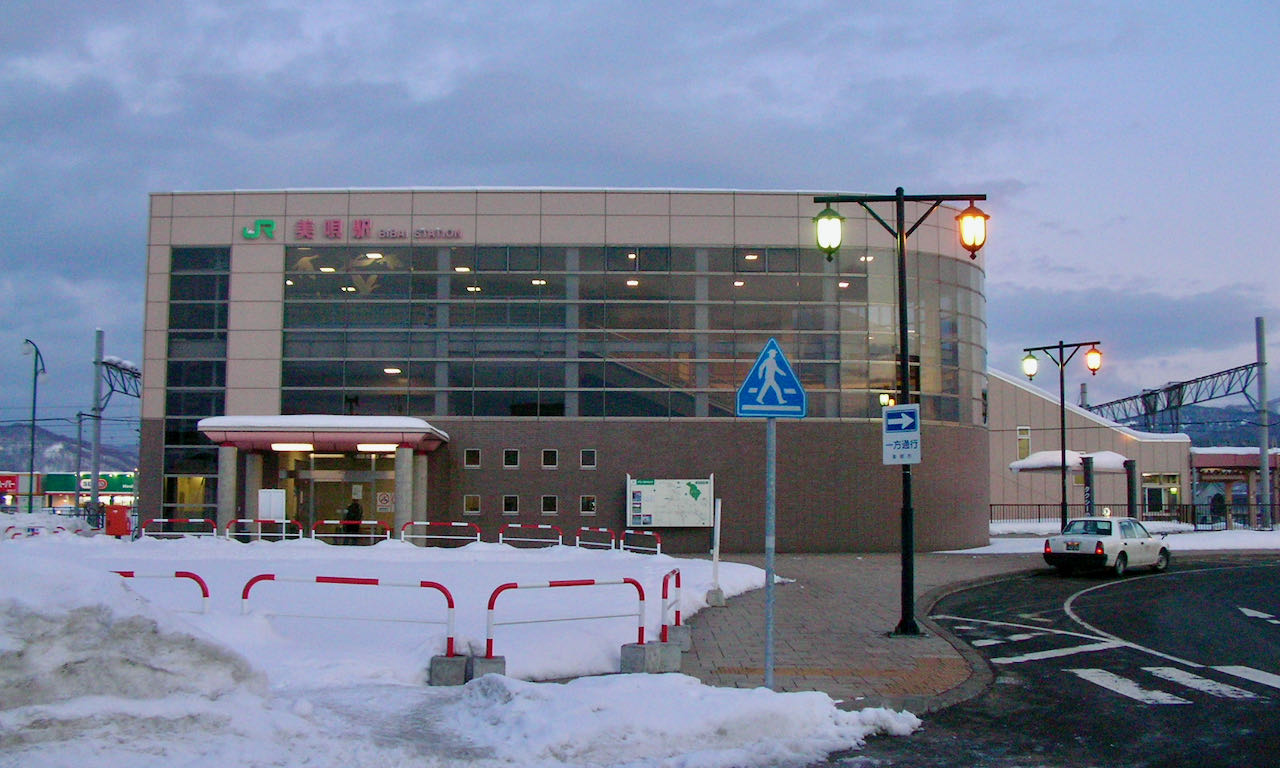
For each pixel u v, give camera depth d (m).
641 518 34.16
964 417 36.97
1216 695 10.91
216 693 7.39
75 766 6.14
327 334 35.12
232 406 34.75
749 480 34.75
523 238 35.34
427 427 31.91
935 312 36.50
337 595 16.19
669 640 12.83
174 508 34.56
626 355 35.03
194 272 35.38
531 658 11.09
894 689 10.78
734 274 35.41
